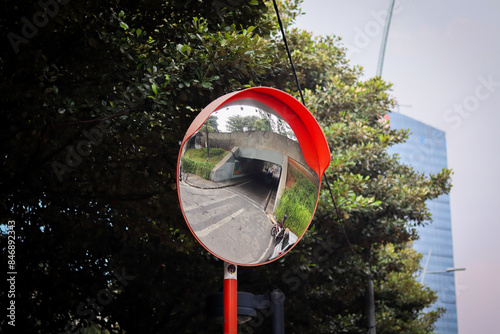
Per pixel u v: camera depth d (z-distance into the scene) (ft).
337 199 36.32
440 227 304.09
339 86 44.80
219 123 9.48
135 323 29.40
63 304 24.00
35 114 17.13
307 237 34.12
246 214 9.42
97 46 19.10
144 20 21.61
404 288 58.08
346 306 52.34
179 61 20.27
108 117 18.51
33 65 17.43
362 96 45.60
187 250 24.16
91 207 21.94
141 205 22.18
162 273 29.78
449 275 296.30
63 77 19.88
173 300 30.40
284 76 31.73
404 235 48.34
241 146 9.59
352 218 39.86
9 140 17.31
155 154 21.70
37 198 20.89
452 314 289.12
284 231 9.72
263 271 34.96
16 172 18.33
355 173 48.03
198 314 31.83
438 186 49.24
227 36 20.98
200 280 31.12
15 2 17.65
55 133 19.16
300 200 10.05
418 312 62.75
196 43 21.30
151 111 19.80
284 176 9.93
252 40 21.54
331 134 41.34
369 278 45.52
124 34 19.57
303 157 10.18
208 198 9.14
